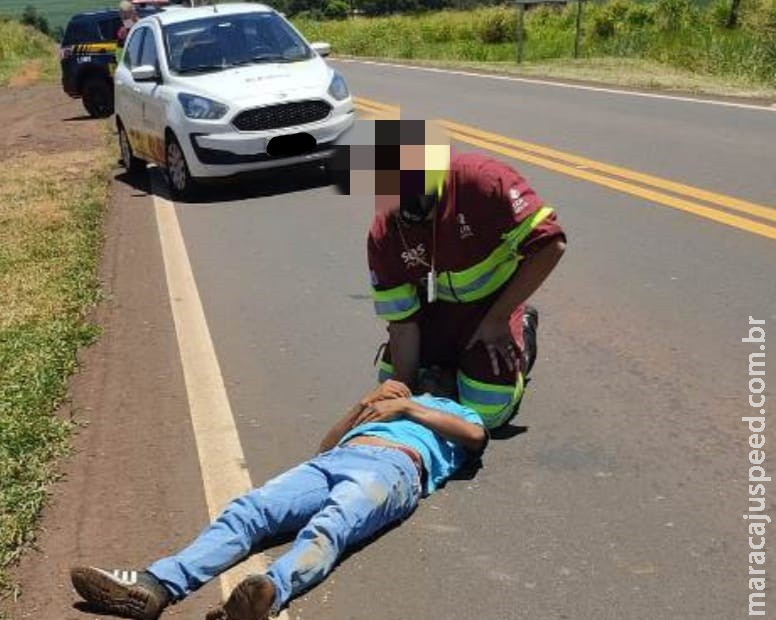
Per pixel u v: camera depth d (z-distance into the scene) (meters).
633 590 3.53
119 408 5.38
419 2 71.50
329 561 3.60
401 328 4.57
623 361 5.52
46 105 25.14
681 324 6.03
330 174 11.48
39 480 4.52
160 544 4.00
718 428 4.66
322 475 3.87
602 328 6.06
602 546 3.80
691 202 8.88
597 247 7.75
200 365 5.94
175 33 12.01
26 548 4.02
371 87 21.66
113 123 19.50
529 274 4.35
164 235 9.54
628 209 8.84
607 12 34.84
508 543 3.85
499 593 3.56
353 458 3.89
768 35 24.14
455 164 4.29
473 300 4.52
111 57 20.89
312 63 11.74
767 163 10.33
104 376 5.88
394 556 3.80
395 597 3.56
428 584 3.63
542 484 4.26
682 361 5.47
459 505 4.13
